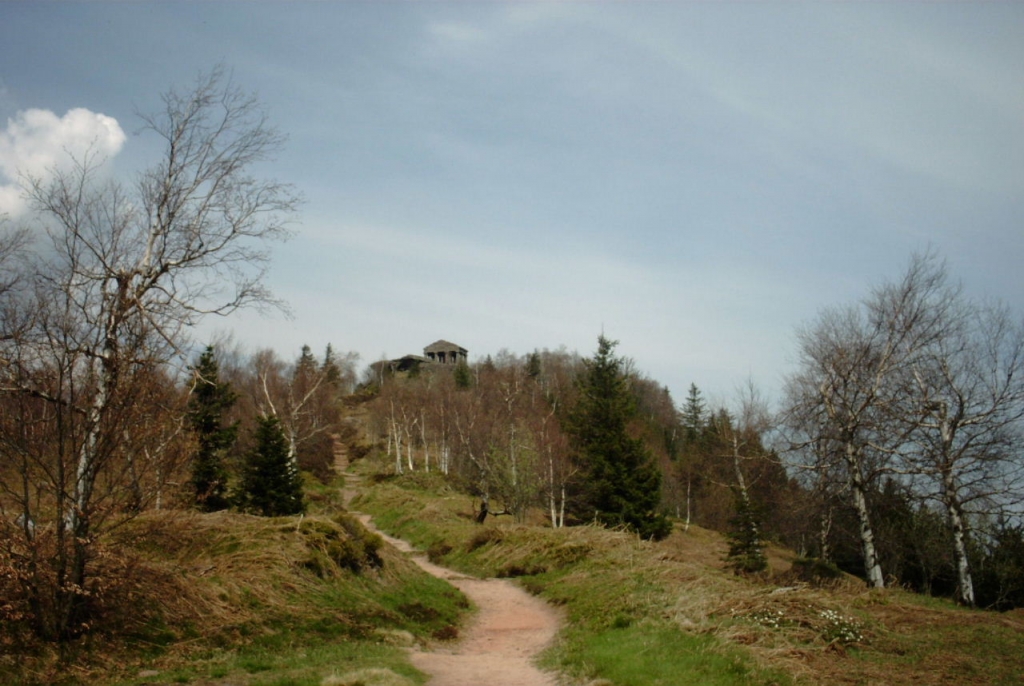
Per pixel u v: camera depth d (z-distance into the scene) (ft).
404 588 55.01
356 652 36.81
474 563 81.82
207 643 33.76
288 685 29.07
